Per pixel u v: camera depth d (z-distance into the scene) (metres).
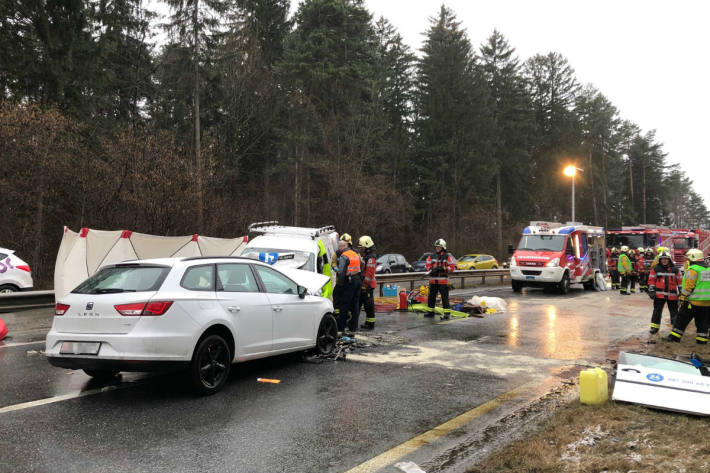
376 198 38.59
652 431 4.68
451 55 47.34
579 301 17.75
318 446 4.52
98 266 12.34
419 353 8.61
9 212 19.67
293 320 7.38
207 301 6.02
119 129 23.58
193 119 31.06
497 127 51.78
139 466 4.02
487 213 50.72
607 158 65.94
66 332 5.66
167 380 6.64
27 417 5.12
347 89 39.69
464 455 4.37
